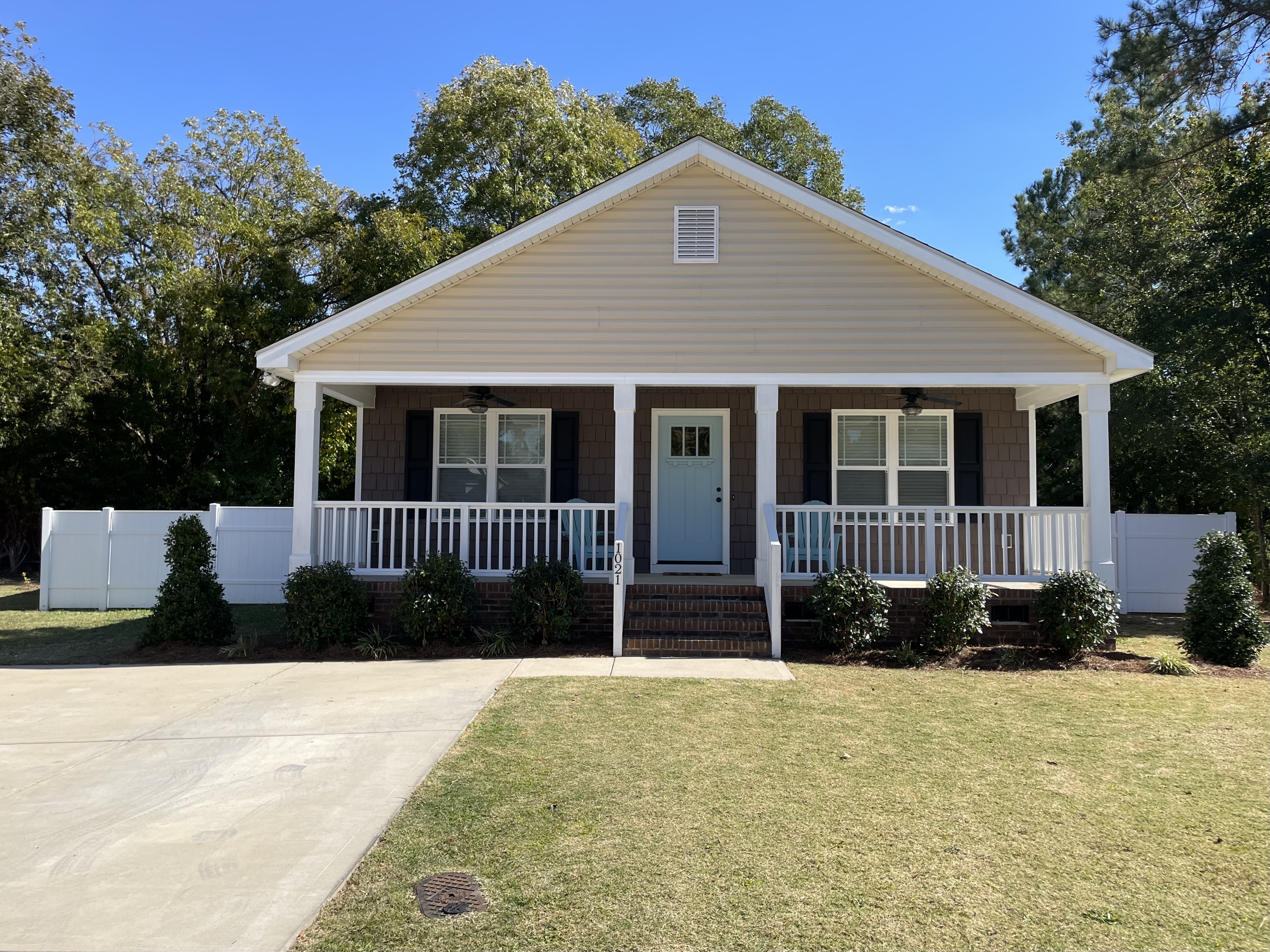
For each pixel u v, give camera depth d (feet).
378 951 11.83
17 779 18.90
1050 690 26.84
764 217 35.63
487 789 17.84
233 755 20.29
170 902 13.24
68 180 69.72
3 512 74.28
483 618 34.22
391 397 43.50
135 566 47.29
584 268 35.63
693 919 12.64
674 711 23.77
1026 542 34.99
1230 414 54.19
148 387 71.46
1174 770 19.16
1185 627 33.06
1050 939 12.11
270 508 48.16
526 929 12.38
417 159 80.18
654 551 42.70
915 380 34.86
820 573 33.14
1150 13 48.62
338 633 32.94
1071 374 34.50
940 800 17.25
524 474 43.24
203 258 76.89
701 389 43.04
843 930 12.34
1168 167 54.54
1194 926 12.48
